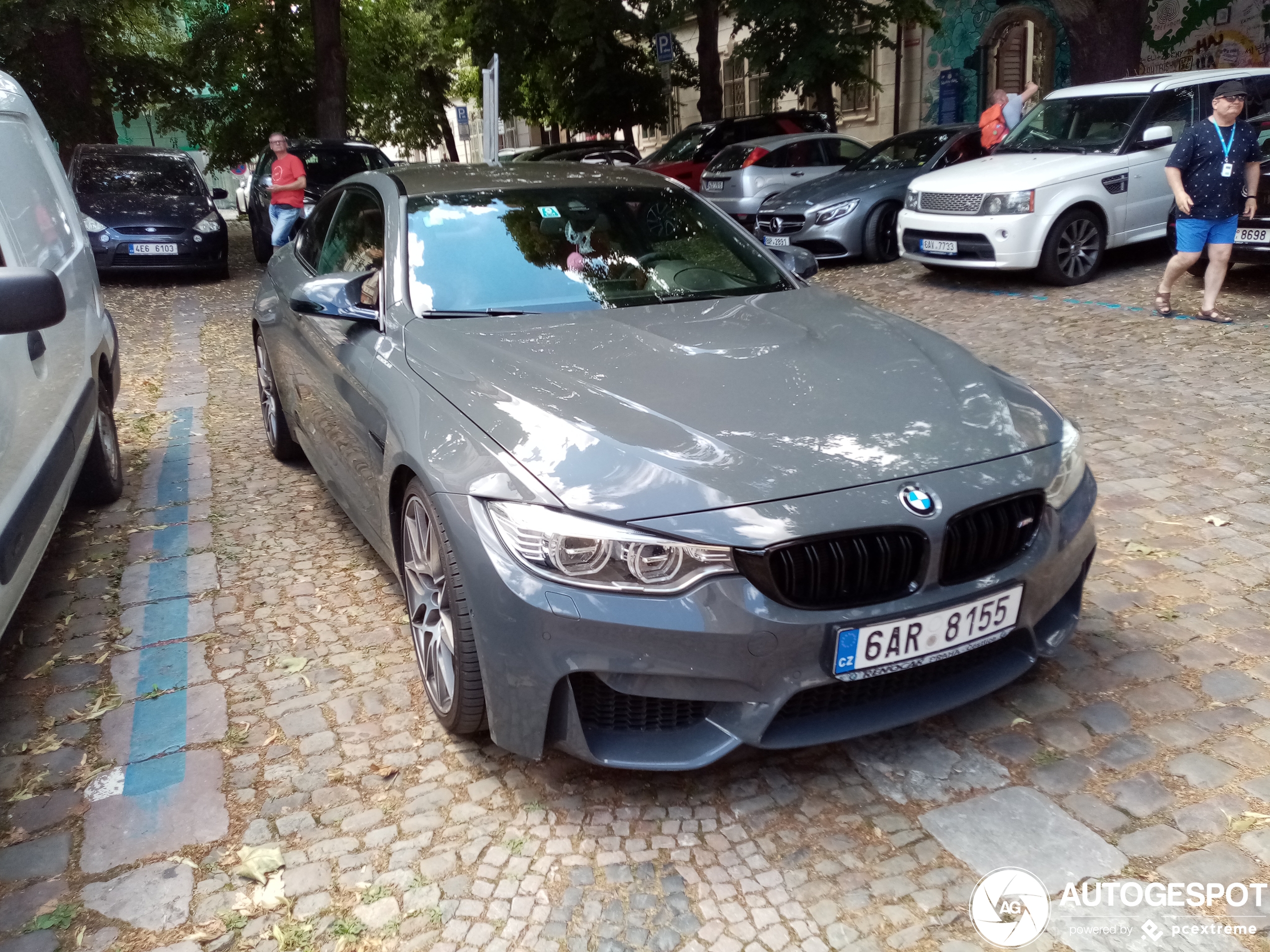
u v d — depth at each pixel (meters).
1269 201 7.29
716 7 17.20
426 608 2.94
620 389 2.72
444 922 2.22
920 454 2.51
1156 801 2.50
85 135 16.53
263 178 13.70
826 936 2.15
